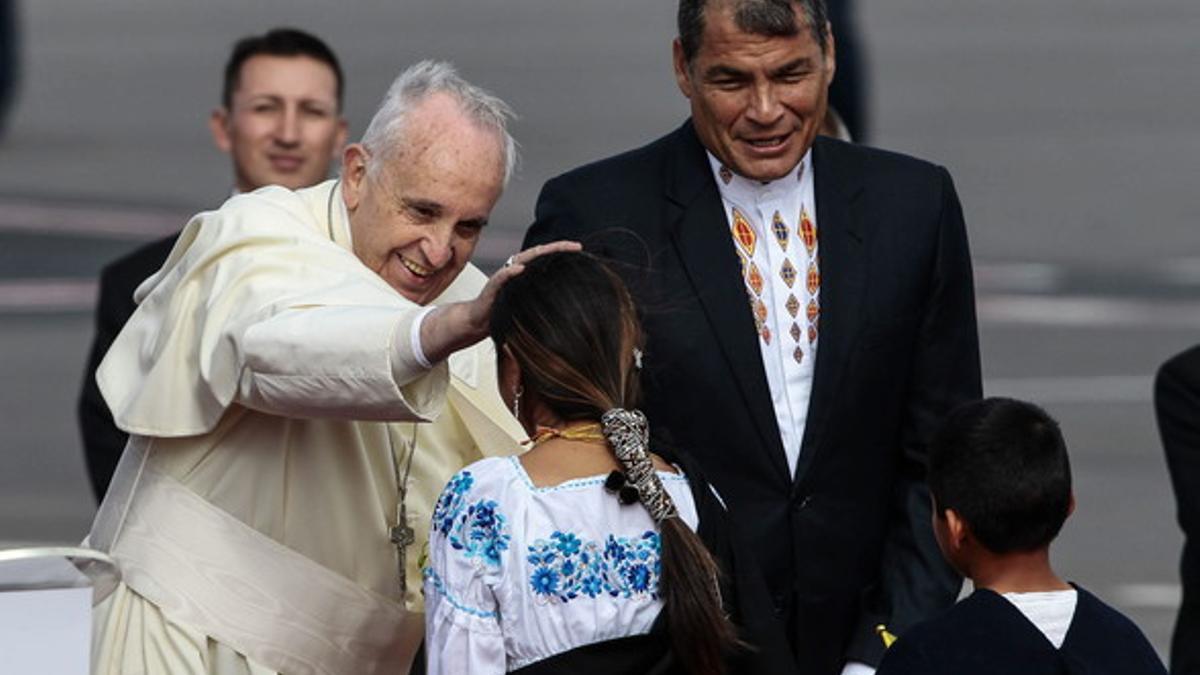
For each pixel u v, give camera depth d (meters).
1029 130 62.06
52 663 11.80
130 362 14.26
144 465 14.17
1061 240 48.38
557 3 88.00
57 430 35.38
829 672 14.94
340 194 14.12
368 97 62.94
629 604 12.12
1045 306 42.75
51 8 91.44
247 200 14.09
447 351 12.58
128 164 57.19
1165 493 31.31
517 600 12.07
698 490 12.64
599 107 64.00
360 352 12.62
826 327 14.78
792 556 14.76
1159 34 81.44
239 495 13.96
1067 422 35.09
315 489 14.04
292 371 12.86
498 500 12.18
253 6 89.81
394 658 14.41
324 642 14.10
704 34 14.38
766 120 14.33
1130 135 61.28
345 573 14.20
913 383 15.18
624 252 14.78
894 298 14.90
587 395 12.26
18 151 59.16
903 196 15.12
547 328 12.23
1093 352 39.31
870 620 14.91
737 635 12.38
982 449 12.70
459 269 13.98
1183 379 17.36
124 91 70.44
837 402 14.76
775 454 14.71
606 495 12.20
